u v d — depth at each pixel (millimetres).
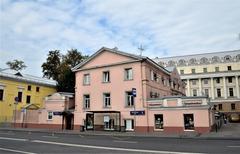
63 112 38688
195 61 91438
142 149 13922
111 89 35594
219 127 36562
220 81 85875
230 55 88250
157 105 31625
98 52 37531
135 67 34000
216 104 83938
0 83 48125
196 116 29062
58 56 62281
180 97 30344
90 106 37156
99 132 31594
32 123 42125
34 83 55188
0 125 45500
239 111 80500
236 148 14023
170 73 44375
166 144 16547
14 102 50125
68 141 18891
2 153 12664
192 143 17234
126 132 31484
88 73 38438
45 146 15617
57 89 59812
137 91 33188
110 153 12352
